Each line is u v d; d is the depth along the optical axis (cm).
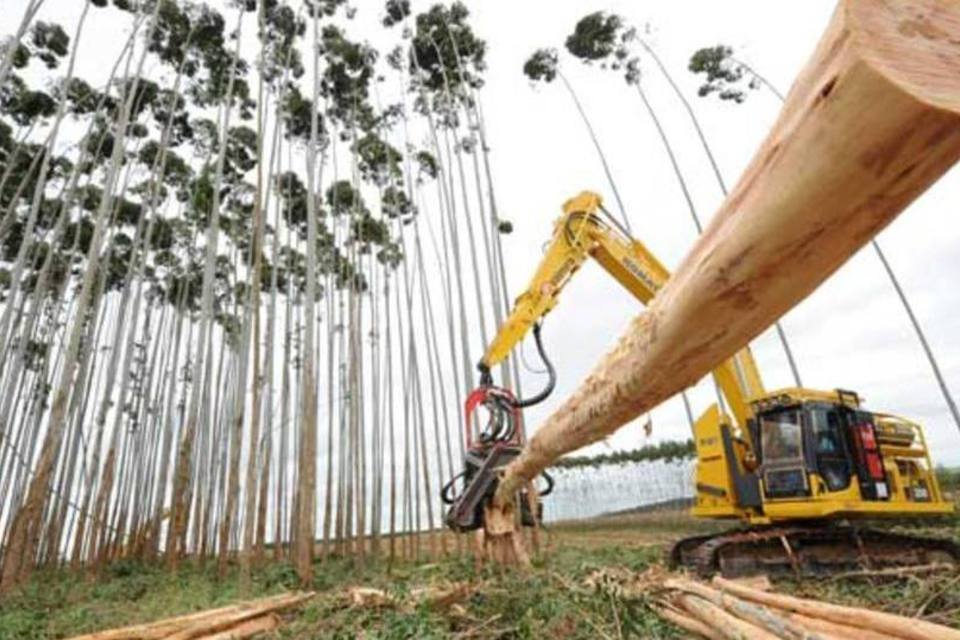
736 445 845
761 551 776
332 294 1828
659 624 454
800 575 725
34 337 1834
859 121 48
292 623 558
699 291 81
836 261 65
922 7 45
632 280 704
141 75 1434
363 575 1037
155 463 1880
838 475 743
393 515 1345
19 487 1430
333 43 1598
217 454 1681
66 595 975
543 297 618
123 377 1443
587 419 171
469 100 1745
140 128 1582
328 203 1975
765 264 69
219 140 1506
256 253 1030
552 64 1781
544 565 705
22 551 981
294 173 1805
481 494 486
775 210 62
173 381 1672
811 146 55
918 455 838
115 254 1834
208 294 1346
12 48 1014
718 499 847
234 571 1215
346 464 1781
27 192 1584
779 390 795
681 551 868
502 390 506
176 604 835
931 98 42
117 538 1662
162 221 1828
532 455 294
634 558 923
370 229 2009
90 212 1731
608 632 426
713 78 1712
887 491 752
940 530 922
